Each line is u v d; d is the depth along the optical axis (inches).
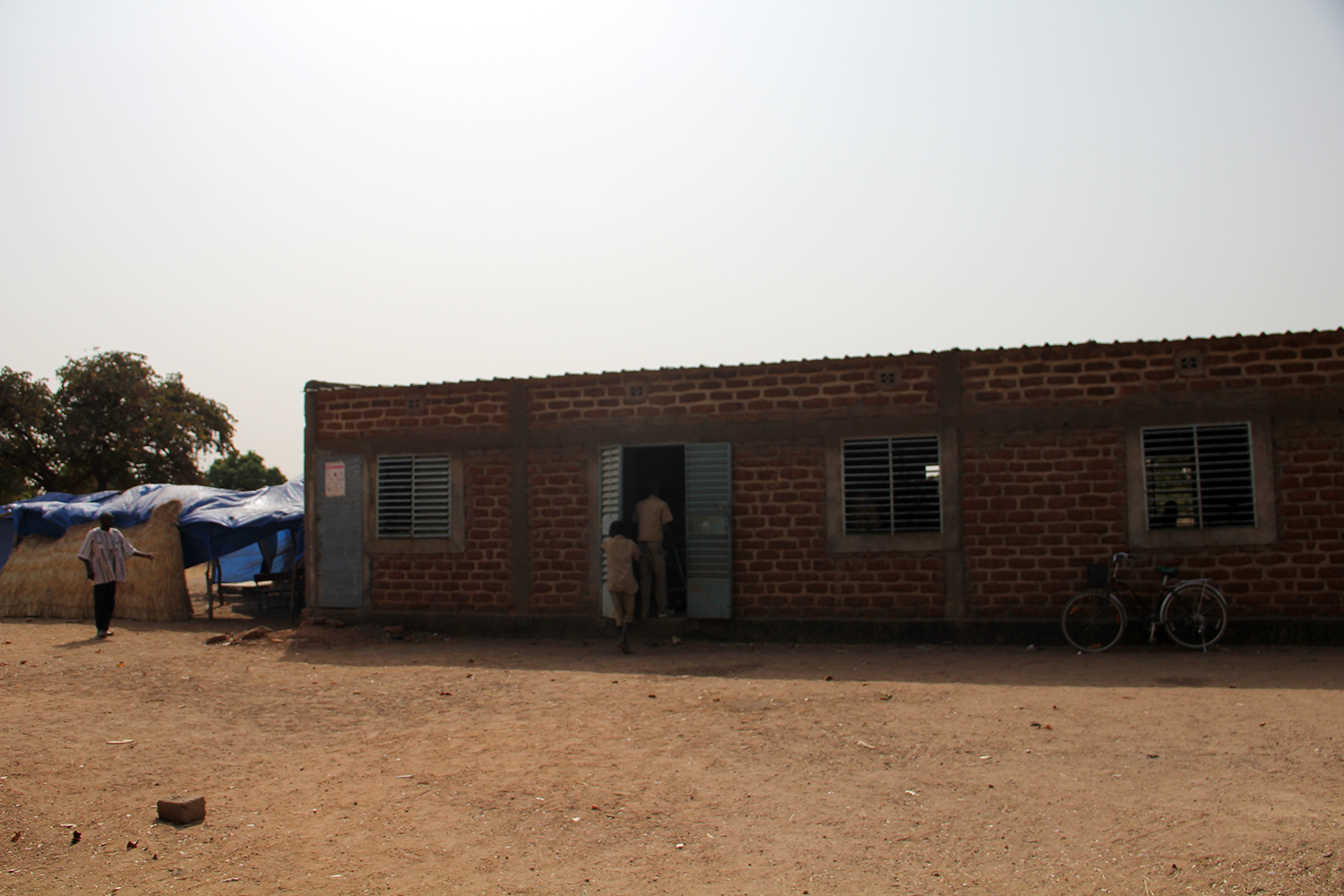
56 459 1491.1
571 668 443.8
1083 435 470.0
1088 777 252.5
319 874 199.5
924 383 488.7
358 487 571.8
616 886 190.2
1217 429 458.9
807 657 459.5
